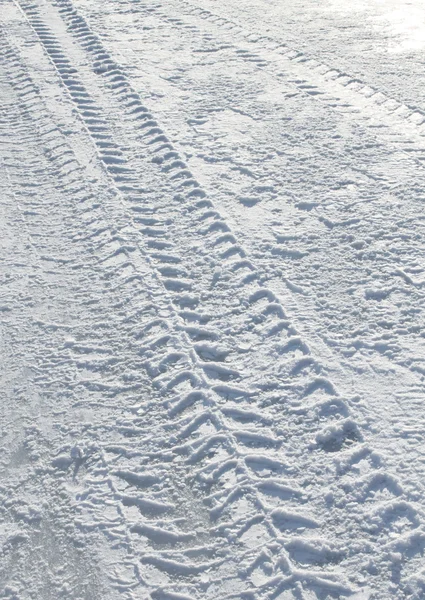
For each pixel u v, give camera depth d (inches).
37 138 287.3
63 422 160.4
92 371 173.6
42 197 247.9
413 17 380.2
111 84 324.8
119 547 133.8
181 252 211.6
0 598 127.1
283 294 189.6
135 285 199.8
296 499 138.1
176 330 182.5
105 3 438.6
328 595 122.3
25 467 150.8
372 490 137.6
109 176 254.5
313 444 148.1
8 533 137.6
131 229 224.1
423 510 132.0
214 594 124.8
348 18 386.3
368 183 232.8
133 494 143.4
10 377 173.9
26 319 191.6
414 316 177.0
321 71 319.3
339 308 182.4
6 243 224.1
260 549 130.6
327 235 210.4
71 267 210.8
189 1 435.2
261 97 300.0
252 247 208.8
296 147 258.8
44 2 446.9
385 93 291.6
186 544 133.6
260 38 365.1
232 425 155.1
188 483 144.8
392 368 162.4
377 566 125.1
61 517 140.0
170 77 326.3
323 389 159.9
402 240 204.5
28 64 355.3
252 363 169.9
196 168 252.4
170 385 167.2
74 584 128.3
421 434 146.1
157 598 125.3
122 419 159.6
